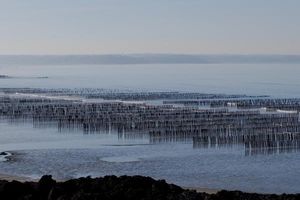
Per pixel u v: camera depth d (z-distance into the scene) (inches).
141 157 3617.1
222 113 5876.0
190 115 5708.7
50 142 4370.1
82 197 1788.9
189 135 4574.3
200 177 2992.1
